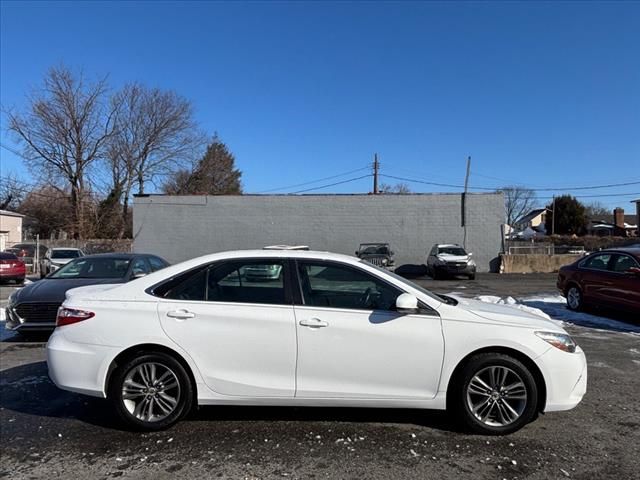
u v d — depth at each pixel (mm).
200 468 3650
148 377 4363
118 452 3936
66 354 4352
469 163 29625
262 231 30094
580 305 11273
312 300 4406
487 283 21578
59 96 38594
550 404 4223
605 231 68250
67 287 8211
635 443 4098
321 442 4086
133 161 44156
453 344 4219
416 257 29359
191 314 4324
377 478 3494
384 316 4289
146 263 9875
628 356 7176
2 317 10750
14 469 3656
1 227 42156
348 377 4250
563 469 3631
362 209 29656
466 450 3936
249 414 4715
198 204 30312
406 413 4727
